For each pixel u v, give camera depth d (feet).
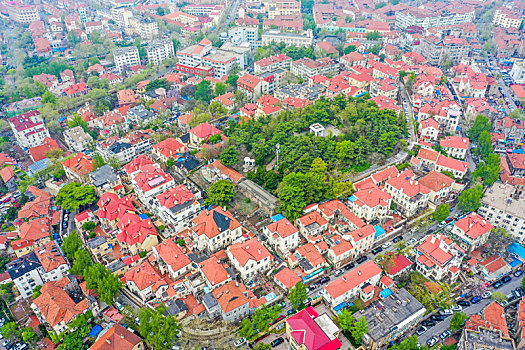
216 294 594.65
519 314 568.82
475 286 623.77
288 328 549.54
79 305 615.98
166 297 611.06
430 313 594.24
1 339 614.34
